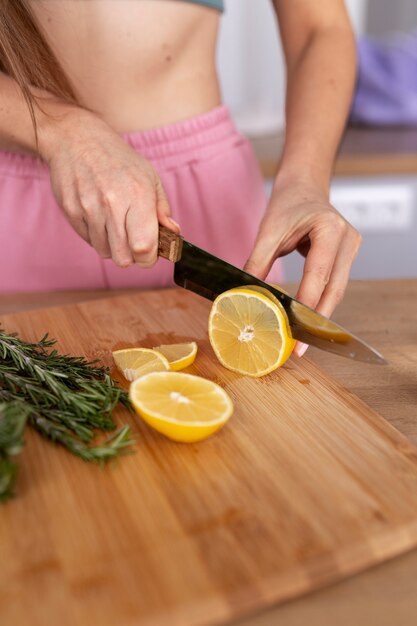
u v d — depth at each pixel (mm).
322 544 391
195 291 565
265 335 517
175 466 440
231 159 724
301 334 522
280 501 417
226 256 736
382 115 1227
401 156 1000
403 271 1096
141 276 721
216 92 729
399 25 1367
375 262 1089
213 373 535
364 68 1219
